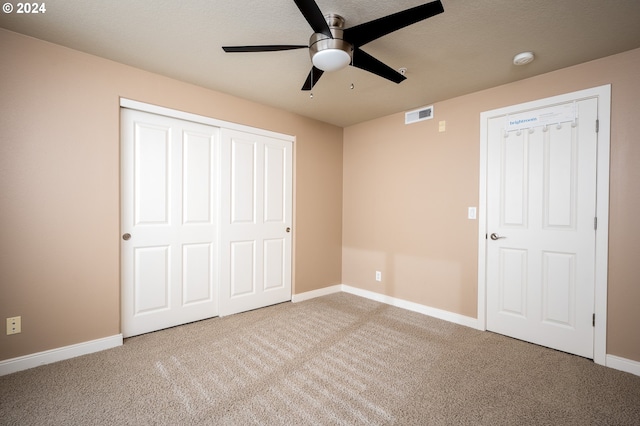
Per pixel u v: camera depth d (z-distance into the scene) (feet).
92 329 7.57
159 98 8.62
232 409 5.49
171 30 6.48
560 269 7.99
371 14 5.91
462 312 9.78
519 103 8.64
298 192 12.12
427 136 10.73
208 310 9.96
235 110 10.20
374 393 6.02
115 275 7.90
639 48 6.88
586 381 6.51
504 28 6.21
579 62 7.59
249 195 10.73
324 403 5.69
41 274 6.92
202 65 8.04
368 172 12.76
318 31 5.31
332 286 13.43
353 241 13.35
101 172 7.67
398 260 11.59
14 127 6.58
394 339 8.55
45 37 6.78
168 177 9.08
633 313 6.93
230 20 6.11
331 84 9.02
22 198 6.68
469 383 6.39
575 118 7.75
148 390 6.02
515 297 8.76
